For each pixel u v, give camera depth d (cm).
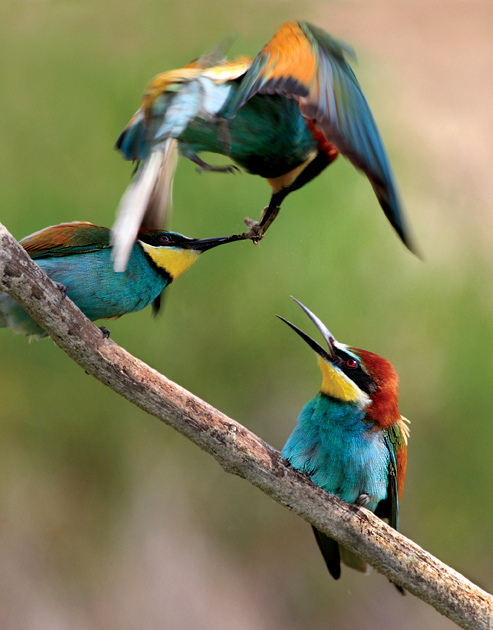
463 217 1380
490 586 1084
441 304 1182
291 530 1152
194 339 1091
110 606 1088
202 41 1242
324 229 1116
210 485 1145
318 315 1113
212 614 1098
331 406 639
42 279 540
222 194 1067
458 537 1109
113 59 1191
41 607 1066
